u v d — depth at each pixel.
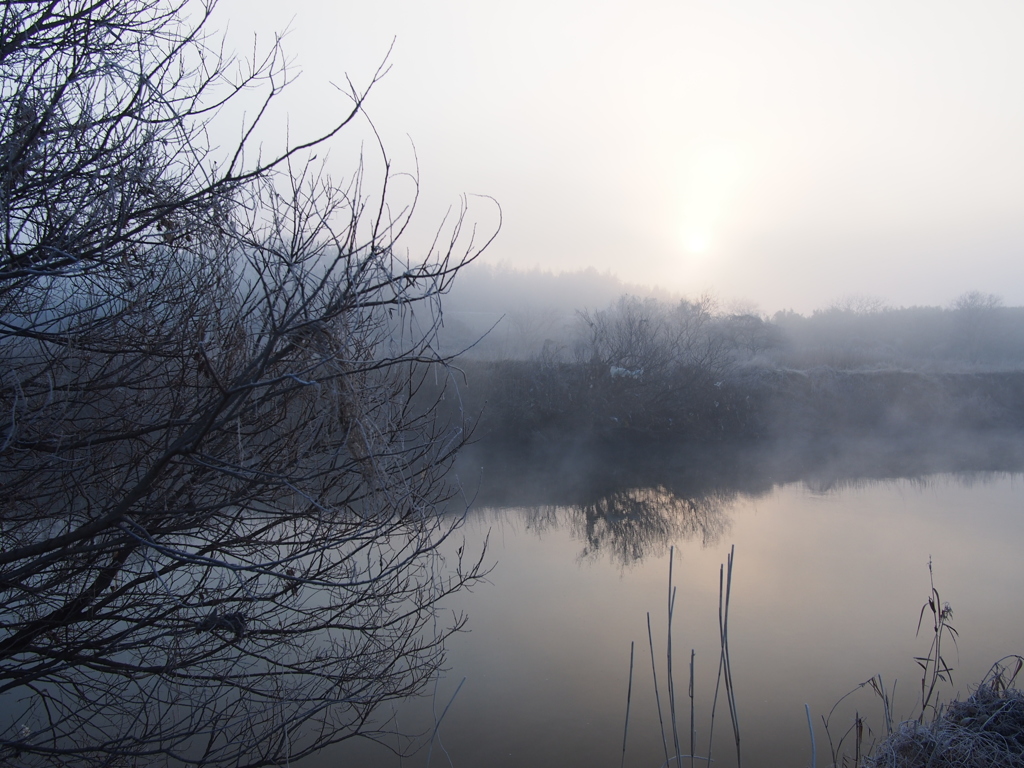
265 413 4.27
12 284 3.91
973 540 14.96
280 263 3.48
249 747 4.69
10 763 4.70
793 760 7.16
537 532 15.54
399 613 5.82
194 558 3.59
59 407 3.91
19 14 3.60
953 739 5.22
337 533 4.52
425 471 4.58
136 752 4.40
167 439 4.12
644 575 12.66
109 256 3.77
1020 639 9.88
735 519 16.94
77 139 3.76
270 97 3.60
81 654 4.44
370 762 6.88
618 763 7.15
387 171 3.28
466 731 7.58
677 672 9.02
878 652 9.55
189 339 4.10
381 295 3.62
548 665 9.06
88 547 3.62
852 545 14.62
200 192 3.55
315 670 4.93
